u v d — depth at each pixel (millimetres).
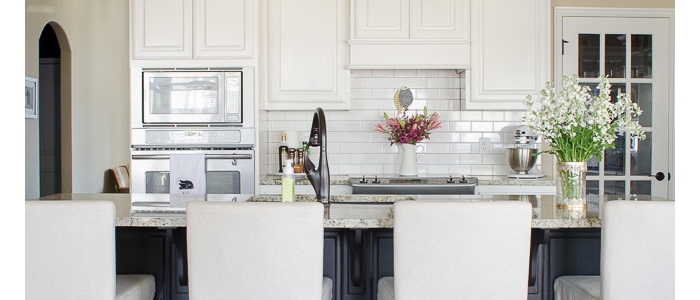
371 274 2320
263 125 4453
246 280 1763
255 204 1742
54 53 5637
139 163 4035
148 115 4078
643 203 1787
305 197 2715
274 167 4648
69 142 5398
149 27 4094
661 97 4691
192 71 4070
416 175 4375
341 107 4355
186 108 4078
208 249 1760
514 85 4297
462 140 4664
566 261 2371
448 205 1726
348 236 2324
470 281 1757
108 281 1807
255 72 4078
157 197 2779
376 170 4672
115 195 2883
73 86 5441
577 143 2281
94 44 6012
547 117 2297
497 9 4289
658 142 4699
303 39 4324
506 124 4645
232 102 4070
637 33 4676
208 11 4094
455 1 4270
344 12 4336
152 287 2236
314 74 4340
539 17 4289
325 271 2332
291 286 1759
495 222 1731
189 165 4000
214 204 1744
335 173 4672
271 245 1744
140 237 2359
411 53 4273
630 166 4711
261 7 4277
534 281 2271
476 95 4309
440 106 4652
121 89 6914
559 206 2330
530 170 4527
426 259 1751
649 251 1796
